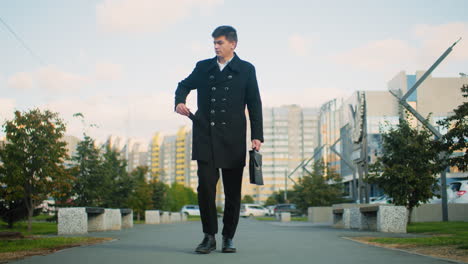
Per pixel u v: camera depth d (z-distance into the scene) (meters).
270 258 4.10
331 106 67.25
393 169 13.93
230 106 4.61
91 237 8.19
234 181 4.68
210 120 4.61
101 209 11.78
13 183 13.67
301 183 30.94
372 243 6.76
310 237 7.97
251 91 4.75
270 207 53.25
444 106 35.53
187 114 4.65
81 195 19.34
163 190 34.78
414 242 6.64
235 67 4.67
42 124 14.32
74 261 3.89
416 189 14.16
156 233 9.95
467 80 34.84
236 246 5.57
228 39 4.65
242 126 4.65
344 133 51.28
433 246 5.87
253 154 4.54
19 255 4.86
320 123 72.81
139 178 28.44
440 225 13.41
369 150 42.06
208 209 4.59
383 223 10.64
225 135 4.57
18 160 13.90
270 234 9.24
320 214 21.86
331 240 7.01
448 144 7.93
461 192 19.30
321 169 30.50
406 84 43.50
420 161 13.95
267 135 159.00
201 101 4.71
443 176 17.22
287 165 157.75
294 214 44.97
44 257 4.25
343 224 13.98
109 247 5.38
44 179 14.07
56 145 14.38
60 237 8.19
